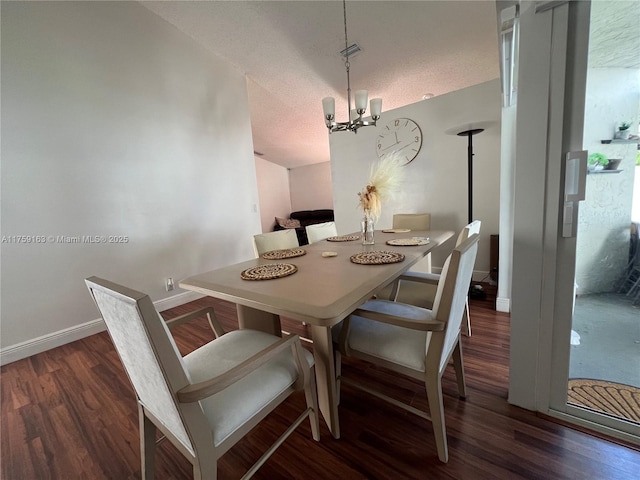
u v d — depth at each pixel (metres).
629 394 1.21
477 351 1.78
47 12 2.11
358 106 2.14
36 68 2.07
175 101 2.95
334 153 4.00
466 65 3.13
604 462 1.01
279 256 1.78
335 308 0.89
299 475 1.05
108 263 2.50
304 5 2.41
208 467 0.76
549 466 1.01
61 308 2.24
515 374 1.28
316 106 4.25
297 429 1.26
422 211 3.43
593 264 1.22
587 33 0.98
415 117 3.32
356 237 2.46
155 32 2.75
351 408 1.37
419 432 1.21
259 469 1.09
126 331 0.70
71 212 2.27
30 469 1.14
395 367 1.10
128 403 1.51
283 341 0.93
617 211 1.19
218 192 3.41
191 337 2.27
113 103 2.49
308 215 7.22
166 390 0.69
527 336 1.23
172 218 2.96
